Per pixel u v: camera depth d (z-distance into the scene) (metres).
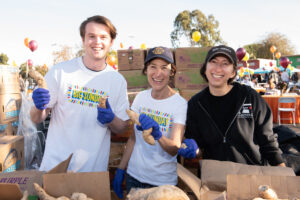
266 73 22.61
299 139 2.35
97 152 1.70
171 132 1.63
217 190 1.09
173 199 0.92
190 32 36.31
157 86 1.69
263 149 1.62
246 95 1.60
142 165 1.73
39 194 1.00
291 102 7.92
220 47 1.55
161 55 1.62
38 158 4.05
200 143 1.75
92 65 1.69
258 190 0.97
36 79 1.38
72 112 1.64
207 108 1.67
